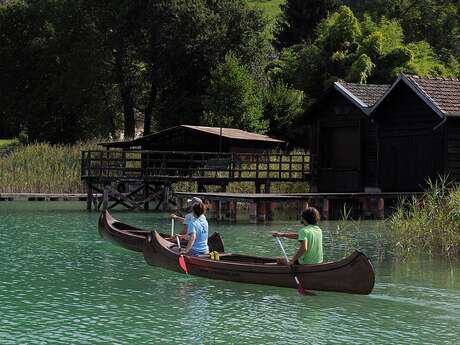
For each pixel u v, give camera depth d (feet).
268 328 46.06
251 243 84.58
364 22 216.13
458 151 110.63
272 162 132.57
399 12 282.77
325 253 76.18
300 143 201.05
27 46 274.57
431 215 79.56
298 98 205.26
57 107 275.59
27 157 169.37
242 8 251.80
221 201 114.32
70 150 176.14
